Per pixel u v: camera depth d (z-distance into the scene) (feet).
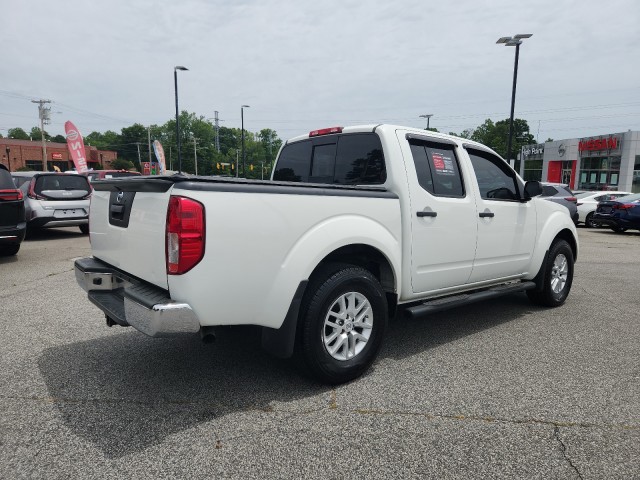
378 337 11.32
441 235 12.91
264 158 439.22
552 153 133.80
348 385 10.71
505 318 16.58
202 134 375.45
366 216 10.99
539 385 10.79
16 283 20.99
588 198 58.75
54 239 37.37
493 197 15.05
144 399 9.86
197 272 8.48
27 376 10.98
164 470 7.44
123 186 9.90
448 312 17.48
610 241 42.65
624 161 106.32
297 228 9.68
